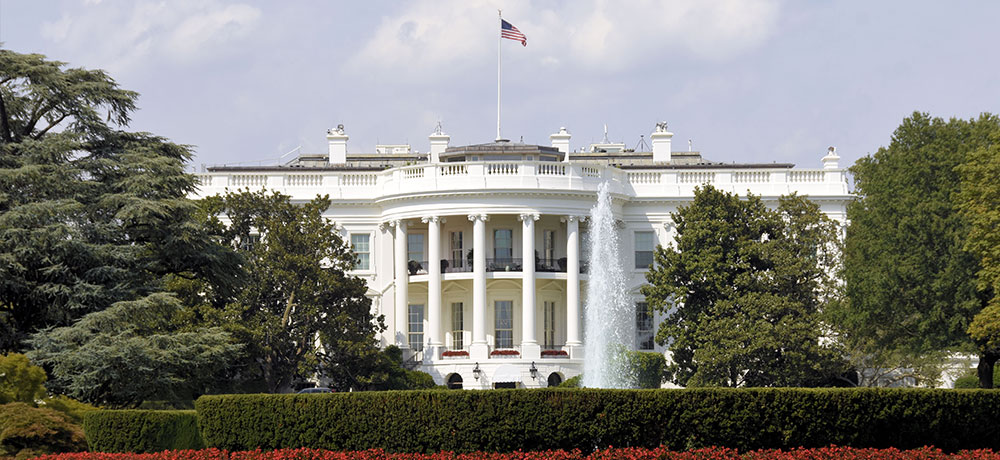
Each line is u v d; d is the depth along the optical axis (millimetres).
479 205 93062
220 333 63375
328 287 82375
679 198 98188
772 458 41844
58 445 48531
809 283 82562
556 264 97000
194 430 48625
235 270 71125
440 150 106250
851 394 43281
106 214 66312
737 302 81188
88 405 56219
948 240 68250
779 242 83500
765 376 80125
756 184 98688
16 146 66250
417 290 98000
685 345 82562
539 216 93125
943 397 43781
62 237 62375
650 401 43031
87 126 68750
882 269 69688
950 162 68875
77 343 59781
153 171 67625
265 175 97875
